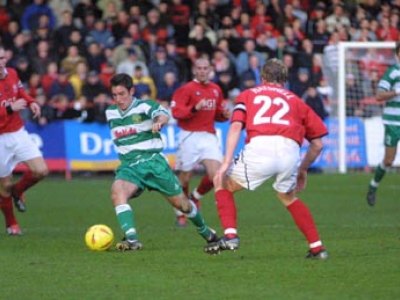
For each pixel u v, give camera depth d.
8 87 33.91
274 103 26.70
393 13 72.56
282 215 40.91
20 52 59.34
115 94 29.75
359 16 70.62
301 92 62.25
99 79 58.75
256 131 26.64
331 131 61.94
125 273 26.00
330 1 71.12
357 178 57.16
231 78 61.56
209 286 24.20
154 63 60.47
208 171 37.62
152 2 68.00
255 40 64.88
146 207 44.16
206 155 37.75
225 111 38.16
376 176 43.62
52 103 57.53
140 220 39.53
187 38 66.25
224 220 27.20
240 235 33.97
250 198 47.47
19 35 59.69
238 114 26.66
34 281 24.98
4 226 37.44
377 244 31.38
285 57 62.88
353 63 62.69
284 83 27.44
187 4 68.31
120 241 32.56
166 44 63.12
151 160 29.84
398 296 22.98
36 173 34.50
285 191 27.16
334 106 62.28
